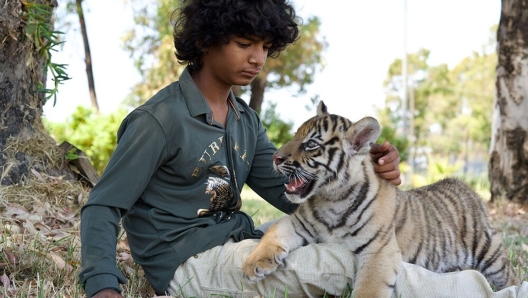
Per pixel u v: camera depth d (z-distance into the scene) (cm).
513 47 976
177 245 354
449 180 471
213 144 362
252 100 2377
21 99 528
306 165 373
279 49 388
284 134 2253
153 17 2142
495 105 1019
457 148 5728
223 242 363
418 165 4834
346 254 356
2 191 496
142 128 343
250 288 352
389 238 363
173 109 350
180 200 360
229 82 368
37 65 545
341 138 369
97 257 312
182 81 364
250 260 341
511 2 978
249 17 347
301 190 375
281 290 353
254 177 417
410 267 359
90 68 2053
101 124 1523
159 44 2147
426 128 5469
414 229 403
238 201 385
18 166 518
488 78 5234
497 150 1009
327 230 371
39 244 410
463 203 448
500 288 447
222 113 378
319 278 351
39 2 552
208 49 362
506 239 632
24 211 475
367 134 367
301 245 377
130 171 337
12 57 516
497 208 937
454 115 5356
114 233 328
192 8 362
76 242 437
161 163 352
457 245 432
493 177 1020
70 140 1512
